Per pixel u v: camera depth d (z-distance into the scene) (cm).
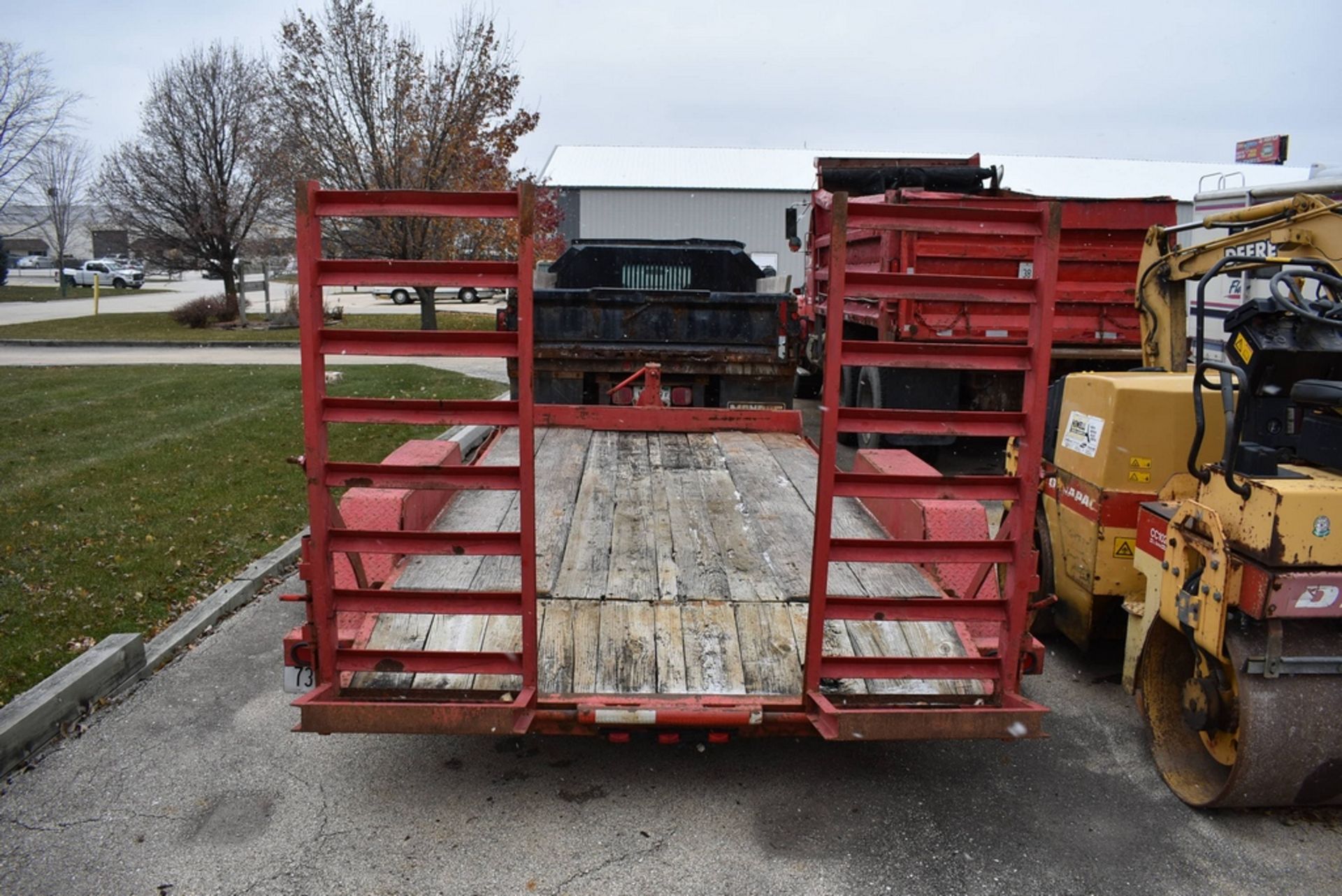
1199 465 446
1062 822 358
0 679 443
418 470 316
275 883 316
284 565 632
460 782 377
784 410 691
